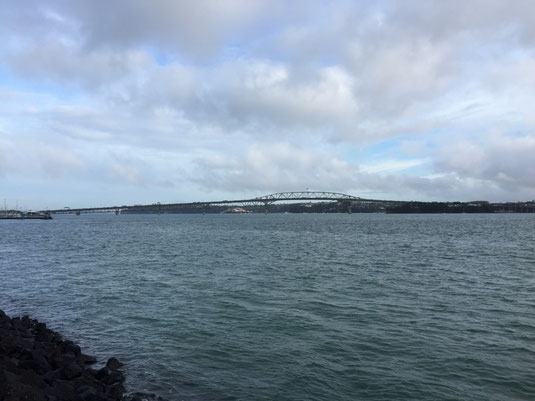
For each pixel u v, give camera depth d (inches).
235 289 980.6
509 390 440.1
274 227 4815.5
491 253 1807.3
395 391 438.6
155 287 1026.1
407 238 2807.6
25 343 570.9
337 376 478.0
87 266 1446.9
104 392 438.3
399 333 628.4
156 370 505.7
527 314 738.2
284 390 445.4
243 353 553.9
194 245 2337.6
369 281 1081.4
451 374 479.5
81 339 637.3
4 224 6392.7
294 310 773.3
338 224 5639.8
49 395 402.3
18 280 1177.4
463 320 700.0
